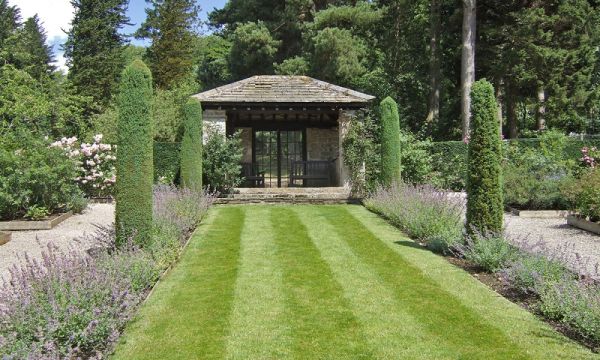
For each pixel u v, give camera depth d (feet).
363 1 96.63
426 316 19.39
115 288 18.07
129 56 145.69
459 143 63.31
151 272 23.15
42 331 15.17
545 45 78.54
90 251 26.40
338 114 61.67
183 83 110.11
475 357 15.92
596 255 28.25
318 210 47.65
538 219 41.86
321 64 88.79
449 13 90.43
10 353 14.14
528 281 21.33
